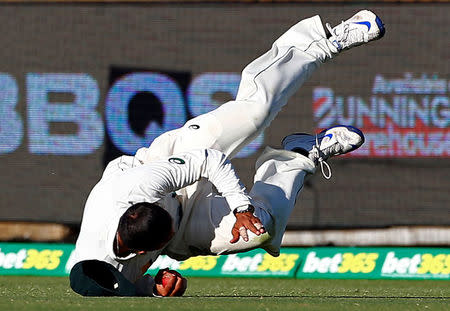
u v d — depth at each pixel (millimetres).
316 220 30250
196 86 30562
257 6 30438
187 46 30578
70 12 30797
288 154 17578
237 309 13164
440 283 26953
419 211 30219
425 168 30281
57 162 30844
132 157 16922
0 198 30891
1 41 30859
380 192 30281
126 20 30703
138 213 14125
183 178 15297
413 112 30281
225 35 30484
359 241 30234
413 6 30312
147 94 30703
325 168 30344
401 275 28625
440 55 30266
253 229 14852
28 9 30828
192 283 26094
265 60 18547
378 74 30375
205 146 17141
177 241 16453
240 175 30438
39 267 29469
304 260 29047
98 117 30812
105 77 30734
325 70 30422
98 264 15094
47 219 30797
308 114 30469
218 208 16094
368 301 15656
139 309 13008
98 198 15289
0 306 13523
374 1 30281
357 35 19109
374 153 30359
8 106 30844
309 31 19078
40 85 30812
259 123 17766
